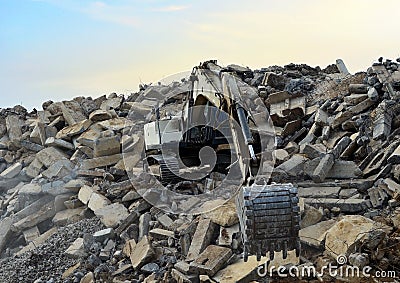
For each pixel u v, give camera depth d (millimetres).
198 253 6426
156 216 7680
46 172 10398
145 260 6559
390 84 10117
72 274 6727
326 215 7078
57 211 9188
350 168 8180
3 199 10391
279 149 9406
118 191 8852
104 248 7262
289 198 5129
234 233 6582
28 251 7758
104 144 10469
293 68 14734
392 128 9188
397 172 7523
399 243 6027
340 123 9680
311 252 6316
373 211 6973
